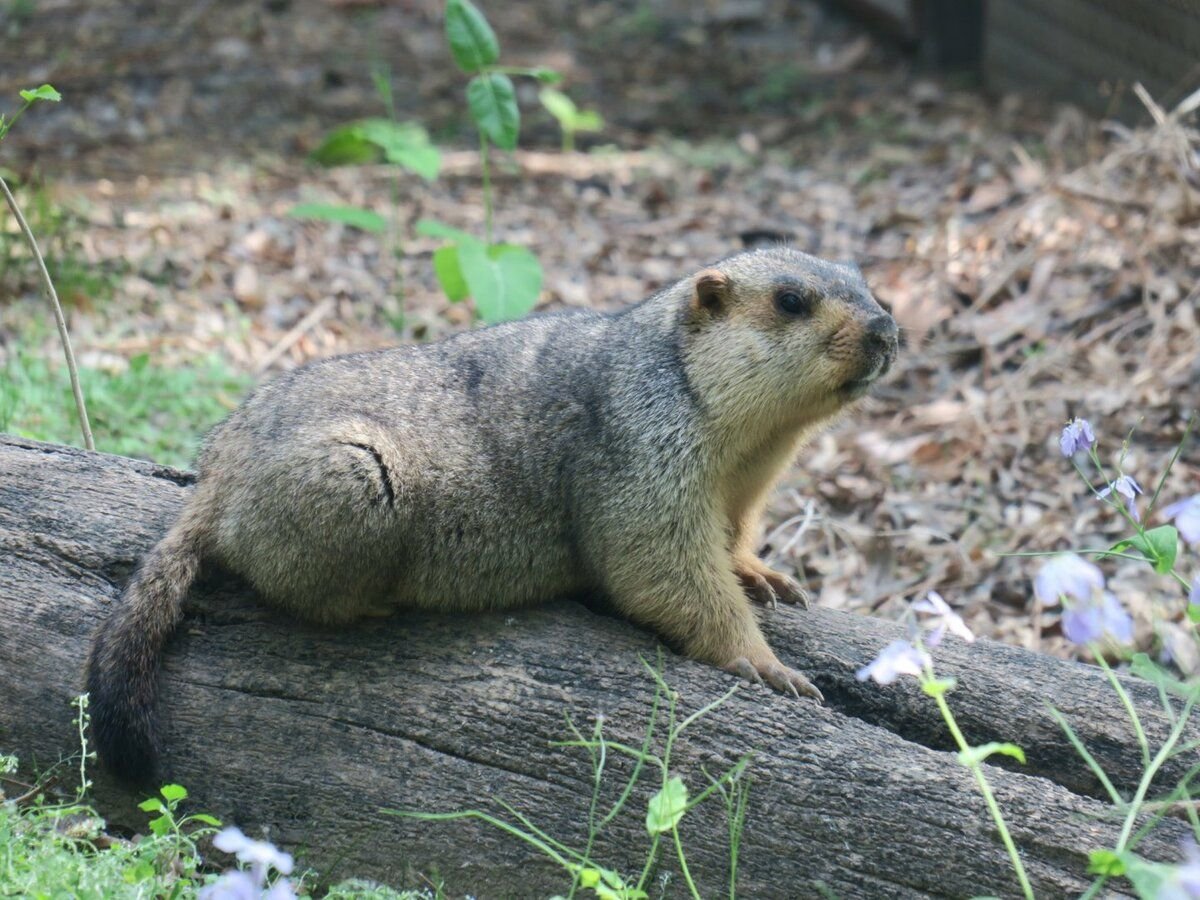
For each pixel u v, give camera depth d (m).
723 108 28.17
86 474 10.88
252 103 27.73
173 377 16.30
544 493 10.24
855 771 8.95
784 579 10.77
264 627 9.90
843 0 31.67
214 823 8.80
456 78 29.59
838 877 8.76
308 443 9.55
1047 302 17.75
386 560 9.73
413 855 9.24
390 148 20.25
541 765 9.24
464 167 24.94
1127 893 8.42
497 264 16.33
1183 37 20.28
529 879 9.11
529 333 10.78
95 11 31.53
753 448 10.48
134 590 9.71
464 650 9.75
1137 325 17.00
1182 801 8.65
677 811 8.05
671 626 9.95
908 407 16.83
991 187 20.98
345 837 9.34
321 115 27.42
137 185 23.16
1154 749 9.34
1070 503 14.70
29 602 10.05
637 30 32.28
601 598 10.59
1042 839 8.64
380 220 18.47
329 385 10.08
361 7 33.16
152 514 10.61
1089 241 18.39
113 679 9.39
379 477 9.55
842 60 29.78
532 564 10.28
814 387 10.17
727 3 33.38
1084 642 7.62
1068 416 15.88
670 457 10.02
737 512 10.84
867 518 15.10
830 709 9.40
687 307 10.34
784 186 23.77
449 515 9.95
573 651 9.74
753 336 10.14
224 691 9.66
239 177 23.86
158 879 8.47
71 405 15.22
